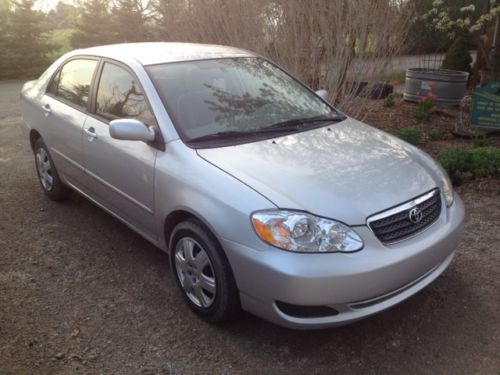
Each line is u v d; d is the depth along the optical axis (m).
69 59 4.75
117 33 15.94
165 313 3.31
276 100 3.94
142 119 3.59
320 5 6.37
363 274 2.63
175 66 3.84
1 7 18.08
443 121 7.73
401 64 8.97
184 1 7.83
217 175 3.00
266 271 2.66
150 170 3.40
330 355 2.91
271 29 6.70
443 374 2.75
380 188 2.97
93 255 4.07
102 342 3.04
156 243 3.62
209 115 3.54
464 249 4.01
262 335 3.08
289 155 3.22
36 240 4.33
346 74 6.67
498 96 6.21
